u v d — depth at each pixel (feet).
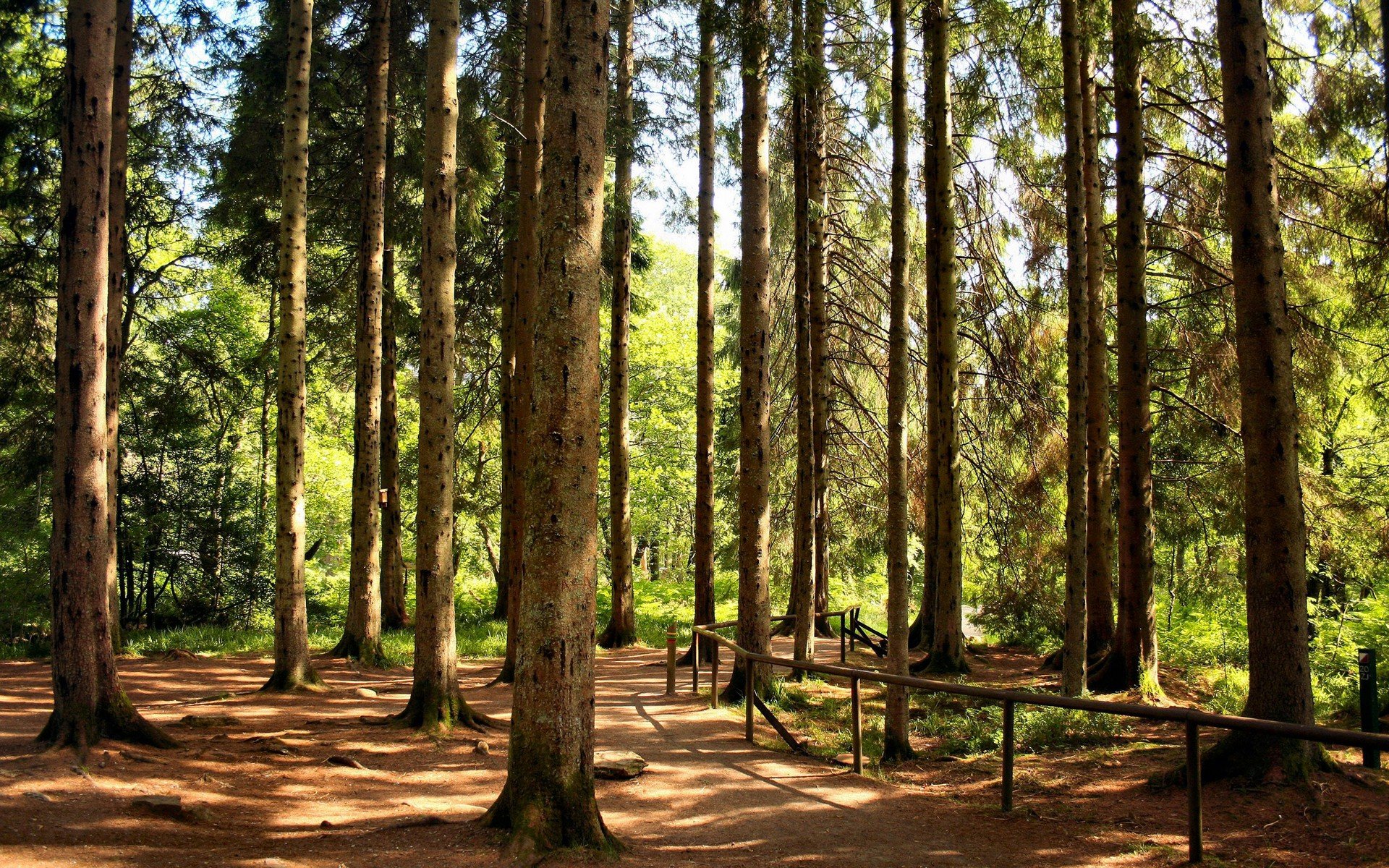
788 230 52.75
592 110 17.92
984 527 58.75
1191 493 46.39
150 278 63.72
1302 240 39.40
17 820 16.42
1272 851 17.66
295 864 15.52
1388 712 28.30
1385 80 9.64
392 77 53.98
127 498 72.49
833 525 65.05
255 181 53.57
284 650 36.22
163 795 19.02
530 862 16.08
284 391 36.32
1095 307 40.70
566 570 17.53
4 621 65.31
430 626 29.19
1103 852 18.07
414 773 23.57
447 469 29.66
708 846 18.25
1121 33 31.37
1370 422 52.60
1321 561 41.27
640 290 103.65
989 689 21.85
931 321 44.78
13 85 49.42
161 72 53.72
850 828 19.75
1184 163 42.16
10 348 54.70
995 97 38.88
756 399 35.37
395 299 60.95
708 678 42.83
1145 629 36.22
